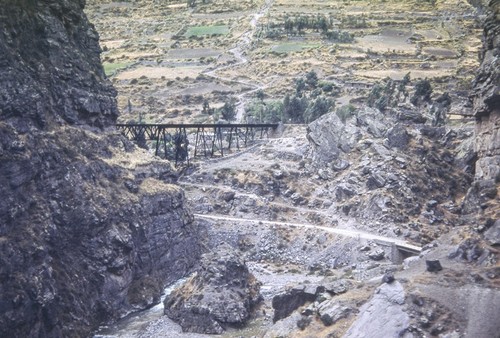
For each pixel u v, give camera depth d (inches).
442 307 7283.5
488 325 7032.5
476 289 7396.7
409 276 7785.4
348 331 7377.0
